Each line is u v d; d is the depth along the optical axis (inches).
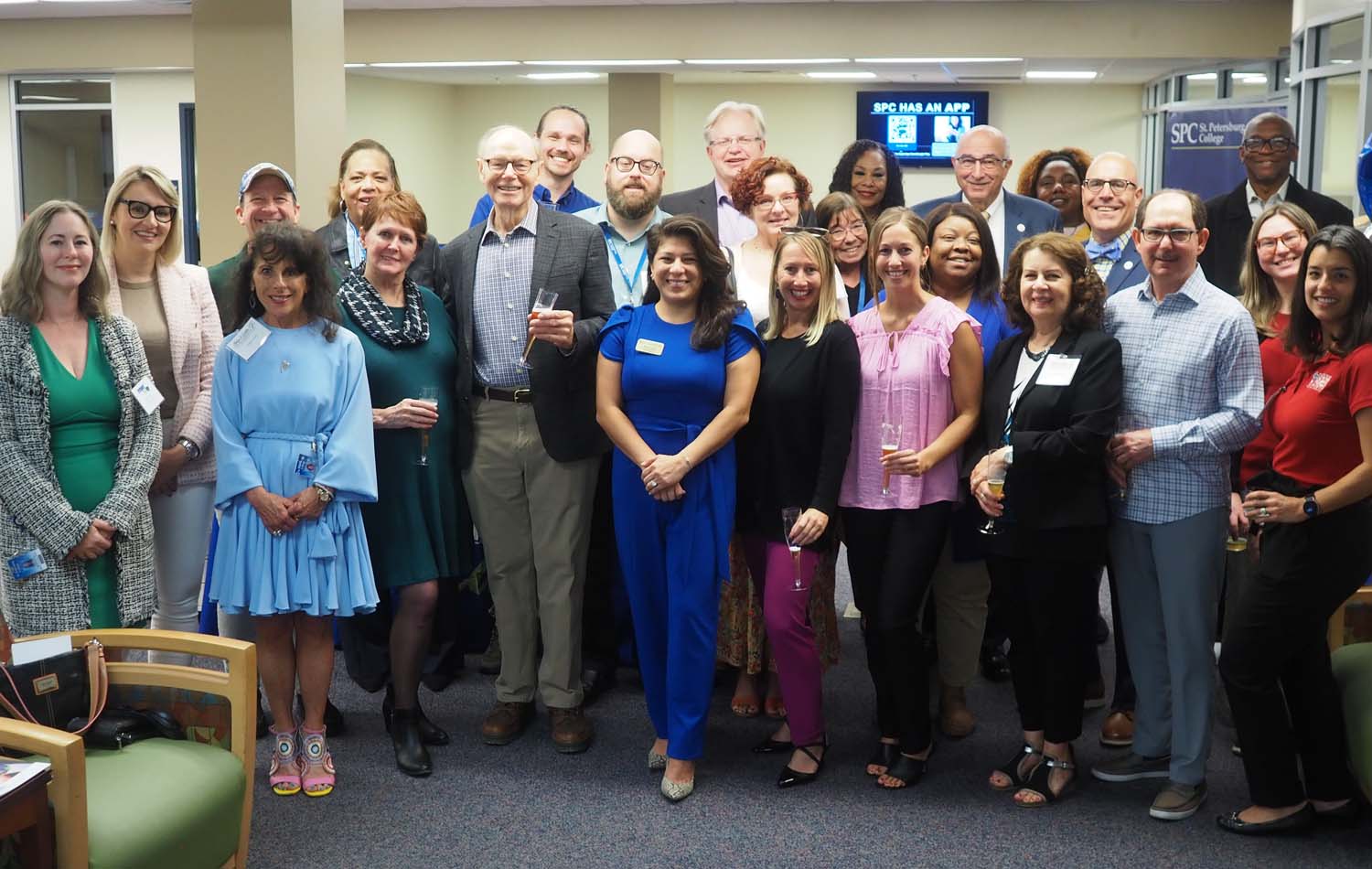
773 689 159.6
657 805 133.3
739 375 133.0
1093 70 485.4
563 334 135.9
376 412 138.7
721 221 190.5
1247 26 387.2
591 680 165.5
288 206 157.9
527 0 407.2
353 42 432.1
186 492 145.6
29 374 123.6
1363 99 284.0
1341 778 126.6
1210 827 127.7
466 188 656.4
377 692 167.0
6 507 123.6
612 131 504.4
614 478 137.5
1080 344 127.6
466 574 153.6
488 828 127.3
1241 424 123.6
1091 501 127.1
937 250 146.0
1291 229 137.1
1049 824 128.4
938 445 133.0
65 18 455.5
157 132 519.2
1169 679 133.6
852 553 138.2
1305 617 118.6
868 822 129.0
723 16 412.5
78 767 92.4
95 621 127.1
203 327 147.4
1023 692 136.0
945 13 399.9
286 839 124.4
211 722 113.7
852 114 609.3
